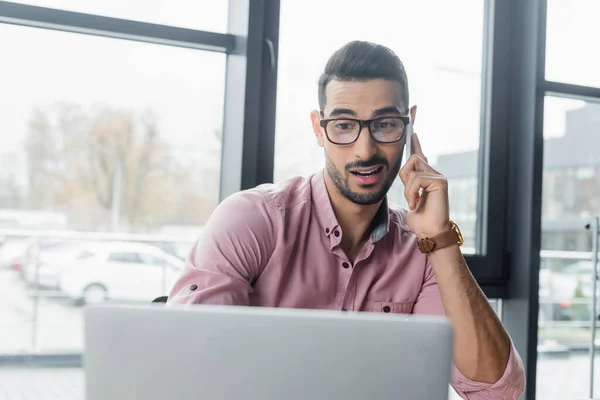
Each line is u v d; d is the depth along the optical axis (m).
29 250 2.78
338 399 0.70
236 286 1.31
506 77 2.71
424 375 0.70
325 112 1.42
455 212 2.69
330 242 1.49
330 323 0.70
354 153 1.39
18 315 2.86
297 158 2.33
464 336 1.37
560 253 2.81
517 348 2.67
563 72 2.80
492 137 2.69
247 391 0.69
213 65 2.30
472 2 2.71
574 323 2.83
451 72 2.67
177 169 2.29
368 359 0.70
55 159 2.17
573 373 2.82
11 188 2.15
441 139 2.65
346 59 1.38
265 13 2.27
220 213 1.44
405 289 1.55
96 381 0.70
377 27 2.51
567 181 2.82
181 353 0.69
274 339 0.69
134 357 0.70
